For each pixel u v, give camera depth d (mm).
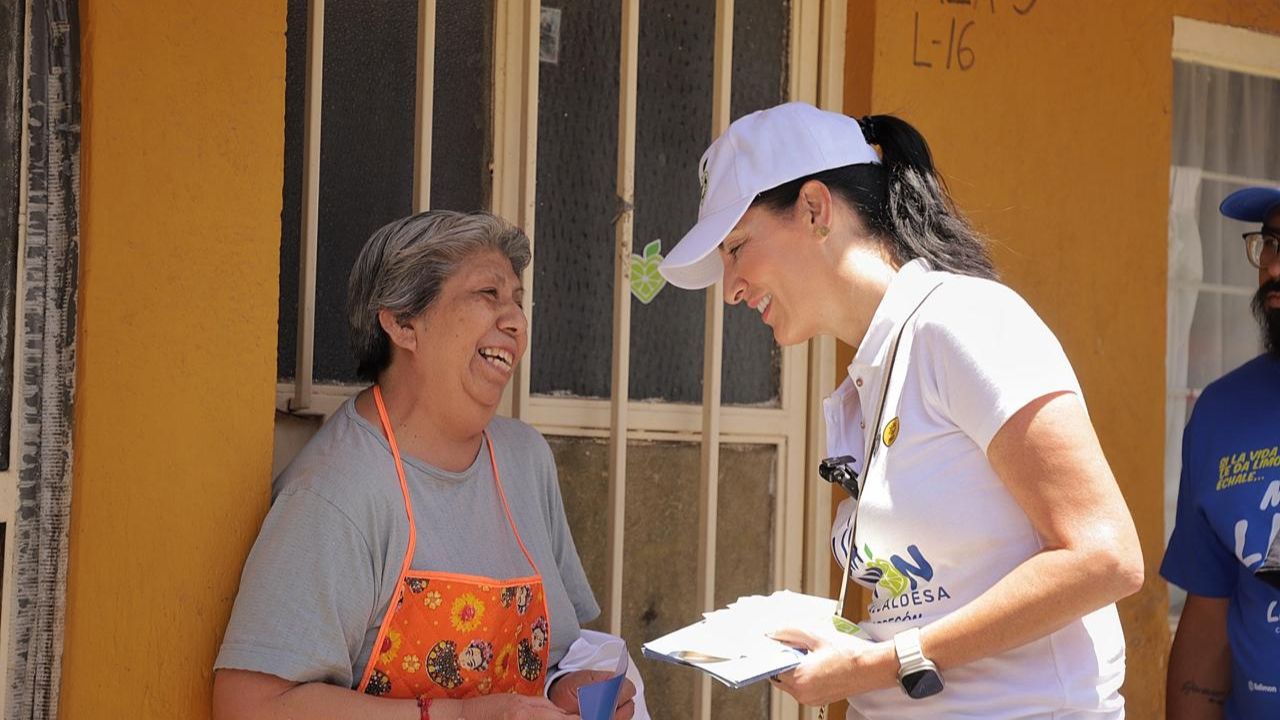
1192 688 3039
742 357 3541
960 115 3568
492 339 2562
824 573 3539
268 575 2391
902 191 2248
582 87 3322
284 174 2932
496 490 2684
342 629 2396
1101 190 3797
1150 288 3883
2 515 2438
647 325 3414
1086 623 2086
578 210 3316
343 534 2410
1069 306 3746
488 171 3178
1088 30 3775
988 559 2039
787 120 2264
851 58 3537
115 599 2441
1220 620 3010
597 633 2822
